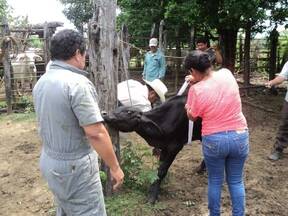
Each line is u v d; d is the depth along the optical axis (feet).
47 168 8.95
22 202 15.71
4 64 31.35
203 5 31.96
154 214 14.01
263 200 15.20
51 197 15.98
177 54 42.86
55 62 8.82
